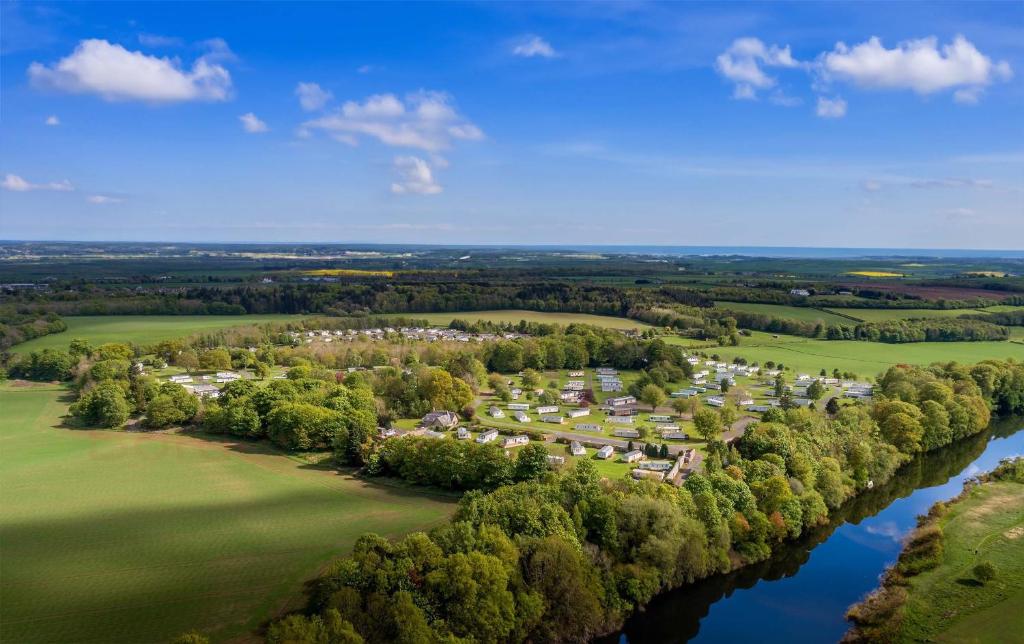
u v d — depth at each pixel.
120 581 98.88
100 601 93.38
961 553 118.81
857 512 144.38
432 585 87.31
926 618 99.75
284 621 79.31
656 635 100.94
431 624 84.19
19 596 94.62
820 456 146.12
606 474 137.62
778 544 123.88
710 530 113.75
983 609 101.00
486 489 131.88
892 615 101.56
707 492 117.50
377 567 89.31
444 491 135.62
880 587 112.50
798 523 125.75
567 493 111.62
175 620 88.94
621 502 110.44
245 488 137.75
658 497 114.12
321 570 101.88
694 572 109.94
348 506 127.56
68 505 128.25
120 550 108.94
